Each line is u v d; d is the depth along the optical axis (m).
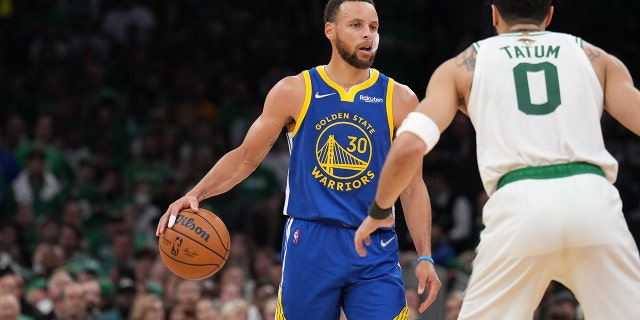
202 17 21.56
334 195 6.42
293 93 6.50
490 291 5.19
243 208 15.85
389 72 19.83
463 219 15.83
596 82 5.32
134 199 16.22
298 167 6.52
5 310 10.46
